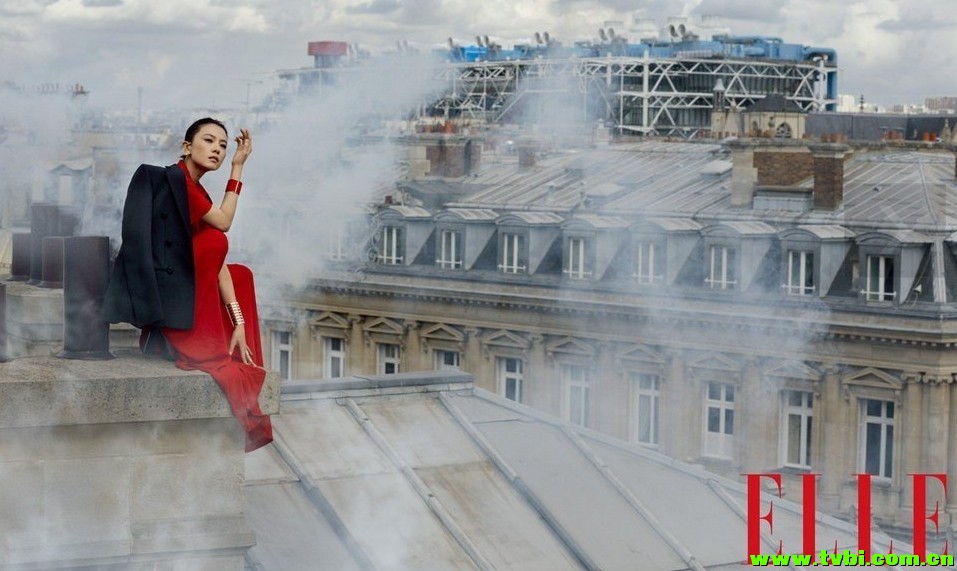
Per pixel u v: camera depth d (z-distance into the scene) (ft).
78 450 45.65
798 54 610.24
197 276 48.39
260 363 50.72
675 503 92.89
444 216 312.29
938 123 445.78
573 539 85.76
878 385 254.68
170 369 47.24
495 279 302.66
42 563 45.11
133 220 47.50
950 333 249.34
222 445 47.14
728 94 579.89
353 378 95.71
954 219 259.80
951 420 252.01
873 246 257.75
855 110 563.89
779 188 275.80
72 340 48.11
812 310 260.83
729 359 270.67
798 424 265.13
